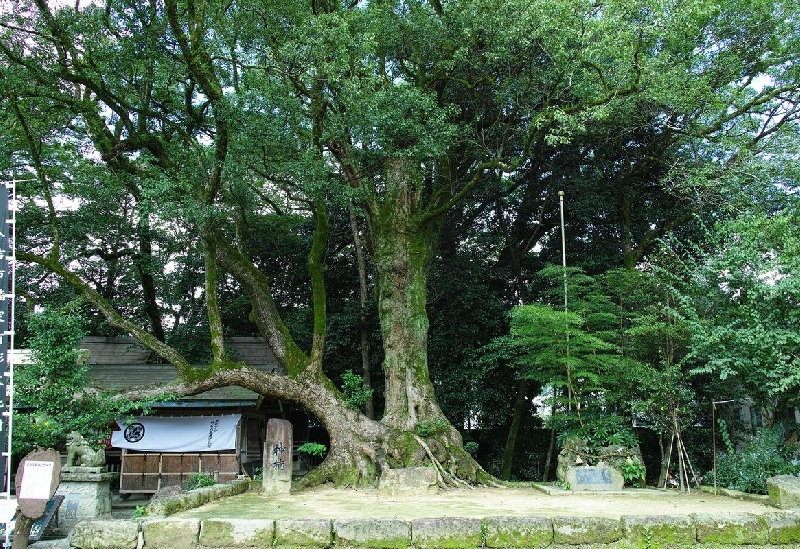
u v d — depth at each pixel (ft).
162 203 38.88
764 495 32.30
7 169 42.47
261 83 41.37
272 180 43.50
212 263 44.06
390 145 41.65
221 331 43.93
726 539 22.54
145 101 42.98
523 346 46.34
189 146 44.86
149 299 64.80
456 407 57.98
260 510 28.37
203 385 41.52
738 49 48.75
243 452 52.54
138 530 21.79
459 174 55.47
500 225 63.05
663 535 22.43
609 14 38.50
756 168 44.39
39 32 38.91
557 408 48.19
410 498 34.86
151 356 64.85
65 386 33.96
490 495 36.81
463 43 45.91
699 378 45.98
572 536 22.16
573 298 46.16
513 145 55.31
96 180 50.88
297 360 44.91
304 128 44.21
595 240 60.08
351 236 67.67
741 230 36.63
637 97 45.16
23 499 21.83
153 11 41.11
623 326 47.32
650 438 53.31
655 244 57.36
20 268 54.65
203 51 38.11
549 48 41.22
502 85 46.96
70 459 38.70
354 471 40.91
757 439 36.40
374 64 44.70
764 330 32.81
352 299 66.23
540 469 57.47
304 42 38.09
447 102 51.42
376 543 21.84
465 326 58.54
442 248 63.77
